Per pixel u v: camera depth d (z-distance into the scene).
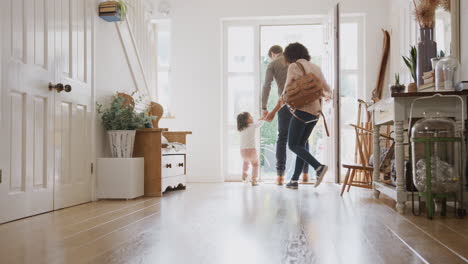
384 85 5.24
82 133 3.33
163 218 2.50
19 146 2.52
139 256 1.58
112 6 3.60
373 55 5.30
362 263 1.47
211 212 2.75
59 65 2.99
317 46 6.09
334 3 5.35
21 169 2.54
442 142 2.58
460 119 2.63
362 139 4.76
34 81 2.67
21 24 2.55
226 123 5.66
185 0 5.61
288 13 5.45
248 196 3.75
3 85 2.36
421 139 2.47
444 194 2.48
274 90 7.27
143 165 3.75
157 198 3.62
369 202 3.28
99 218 2.52
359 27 5.41
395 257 1.56
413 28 4.31
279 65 5.15
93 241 1.86
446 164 2.51
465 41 3.09
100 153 3.60
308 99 4.31
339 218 2.49
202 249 1.69
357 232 2.05
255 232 2.05
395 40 4.99
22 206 2.53
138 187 3.63
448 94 2.58
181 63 5.60
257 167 5.03
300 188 4.54
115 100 3.69
